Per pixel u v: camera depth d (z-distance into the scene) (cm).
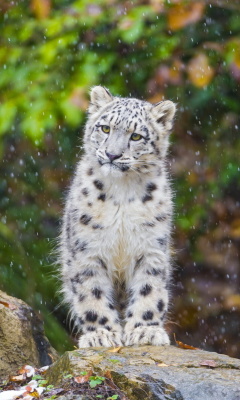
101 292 961
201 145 1561
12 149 1573
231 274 1625
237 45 1373
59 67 1403
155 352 870
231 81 1520
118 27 1355
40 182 1571
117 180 945
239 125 1559
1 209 1556
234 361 843
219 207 1570
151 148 969
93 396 755
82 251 956
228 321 1619
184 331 1616
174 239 1561
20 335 962
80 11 1370
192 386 757
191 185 1556
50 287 1420
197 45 1488
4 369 941
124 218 945
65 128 1530
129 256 959
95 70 1384
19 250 1450
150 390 759
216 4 1444
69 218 995
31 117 1345
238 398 742
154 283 952
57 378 813
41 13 1396
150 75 1458
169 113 1002
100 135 976
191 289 1625
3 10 1495
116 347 884
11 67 1427
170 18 1323
